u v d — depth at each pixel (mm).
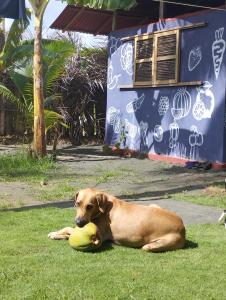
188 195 9258
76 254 5418
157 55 14789
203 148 13203
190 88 13719
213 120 12898
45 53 14750
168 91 14500
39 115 13508
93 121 19578
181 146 13969
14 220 6883
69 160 14391
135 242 5652
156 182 10820
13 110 19734
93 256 5371
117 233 5715
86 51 19797
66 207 8000
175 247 5641
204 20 13273
